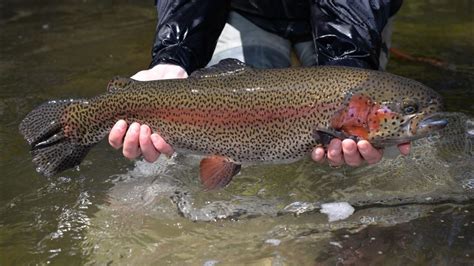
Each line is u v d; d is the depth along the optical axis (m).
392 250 0.91
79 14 1.98
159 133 0.93
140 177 1.12
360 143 0.85
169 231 0.97
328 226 0.97
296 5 1.23
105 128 0.95
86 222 0.99
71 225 0.98
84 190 1.08
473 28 1.82
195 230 0.97
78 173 1.13
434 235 0.94
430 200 1.03
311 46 1.26
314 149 0.89
